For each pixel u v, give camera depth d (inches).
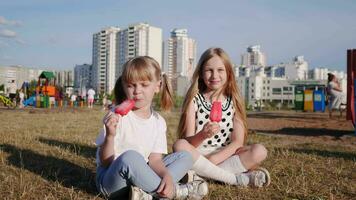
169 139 241.1
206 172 121.3
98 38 2566.4
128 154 97.7
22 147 184.2
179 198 102.8
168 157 111.3
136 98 107.7
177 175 107.0
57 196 106.1
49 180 123.5
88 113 567.5
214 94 137.1
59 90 1118.4
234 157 126.9
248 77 3176.7
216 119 120.6
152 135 111.0
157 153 111.2
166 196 98.3
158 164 106.7
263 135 281.9
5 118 416.5
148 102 110.0
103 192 105.0
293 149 204.7
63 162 152.1
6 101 927.7
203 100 137.2
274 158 169.9
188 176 111.6
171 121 414.9
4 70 2773.1
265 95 3125.0
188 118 134.8
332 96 533.0
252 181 121.3
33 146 188.9
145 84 107.4
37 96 929.5
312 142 244.8
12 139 210.5
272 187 121.6
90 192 111.2
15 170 135.1
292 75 4158.5
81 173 135.1
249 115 624.1
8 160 152.5
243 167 125.8
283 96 3046.3
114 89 115.8
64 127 308.0
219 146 135.2
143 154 108.8
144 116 111.5
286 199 108.8
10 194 105.6
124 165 96.6
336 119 497.4
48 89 1021.2
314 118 522.6
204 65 136.1
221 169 122.3
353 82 321.7
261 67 4109.3
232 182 122.5
